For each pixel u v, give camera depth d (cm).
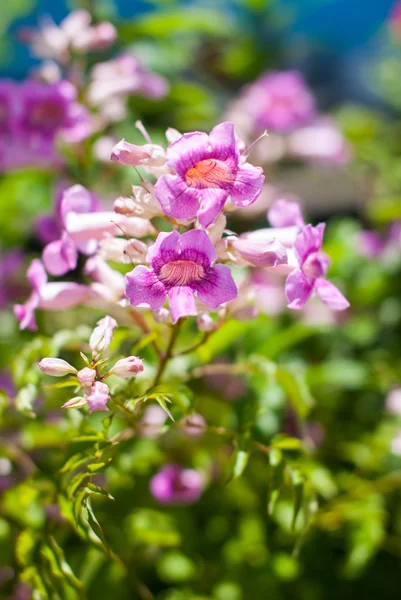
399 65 175
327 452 101
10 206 119
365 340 118
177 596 87
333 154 130
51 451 90
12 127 94
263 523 92
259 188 60
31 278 72
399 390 103
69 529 78
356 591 92
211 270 61
